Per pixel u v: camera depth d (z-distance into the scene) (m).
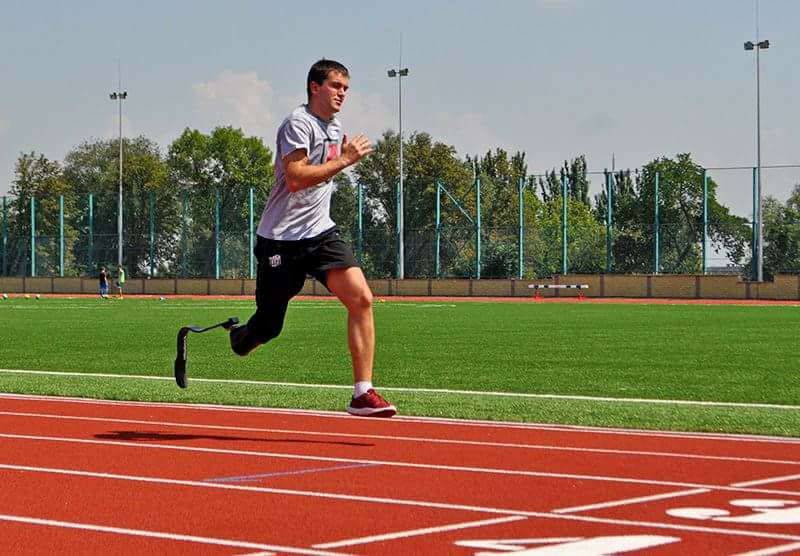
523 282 65.00
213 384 15.54
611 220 65.56
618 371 18.16
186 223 75.56
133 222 77.25
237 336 10.24
